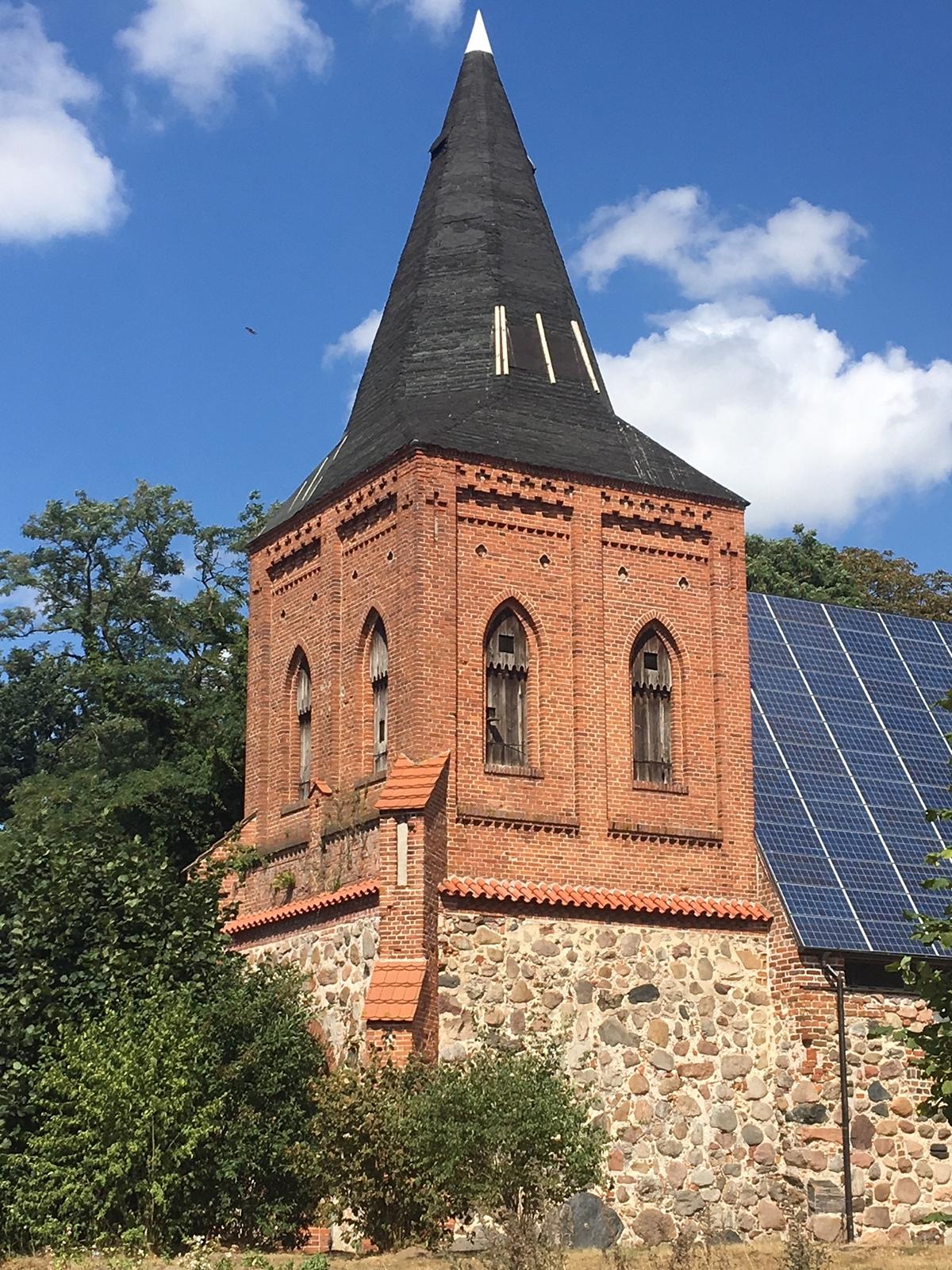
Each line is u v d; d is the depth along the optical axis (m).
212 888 32.28
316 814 35.81
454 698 33.28
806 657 40.53
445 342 37.59
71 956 30.36
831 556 68.88
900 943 34.75
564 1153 26.03
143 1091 27.36
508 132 40.31
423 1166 26.00
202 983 30.81
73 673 68.88
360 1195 26.98
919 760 39.44
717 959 34.50
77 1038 27.69
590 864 33.97
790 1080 33.88
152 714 53.38
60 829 46.09
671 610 36.22
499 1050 28.23
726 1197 33.16
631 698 35.41
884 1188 33.53
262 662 39.53
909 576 70.19
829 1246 30.95
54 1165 27.25
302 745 38.09
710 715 36.31
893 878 36.22
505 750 33.97
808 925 34.38
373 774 34.66
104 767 61.56
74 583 72.00
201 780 50.22
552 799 33.97
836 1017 34.09
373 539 35.38
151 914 31.12
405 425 35.09
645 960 33.78
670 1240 32.31
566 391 37.22
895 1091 34.19
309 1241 31.12
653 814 35.06
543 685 34.44
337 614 36.41
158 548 71.88
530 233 39.16
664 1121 33.03
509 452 34.81
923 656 42.53
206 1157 28.34
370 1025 30.47
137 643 70.25
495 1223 25.86
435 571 33.56
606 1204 31.97
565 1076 28.47
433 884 31.80
